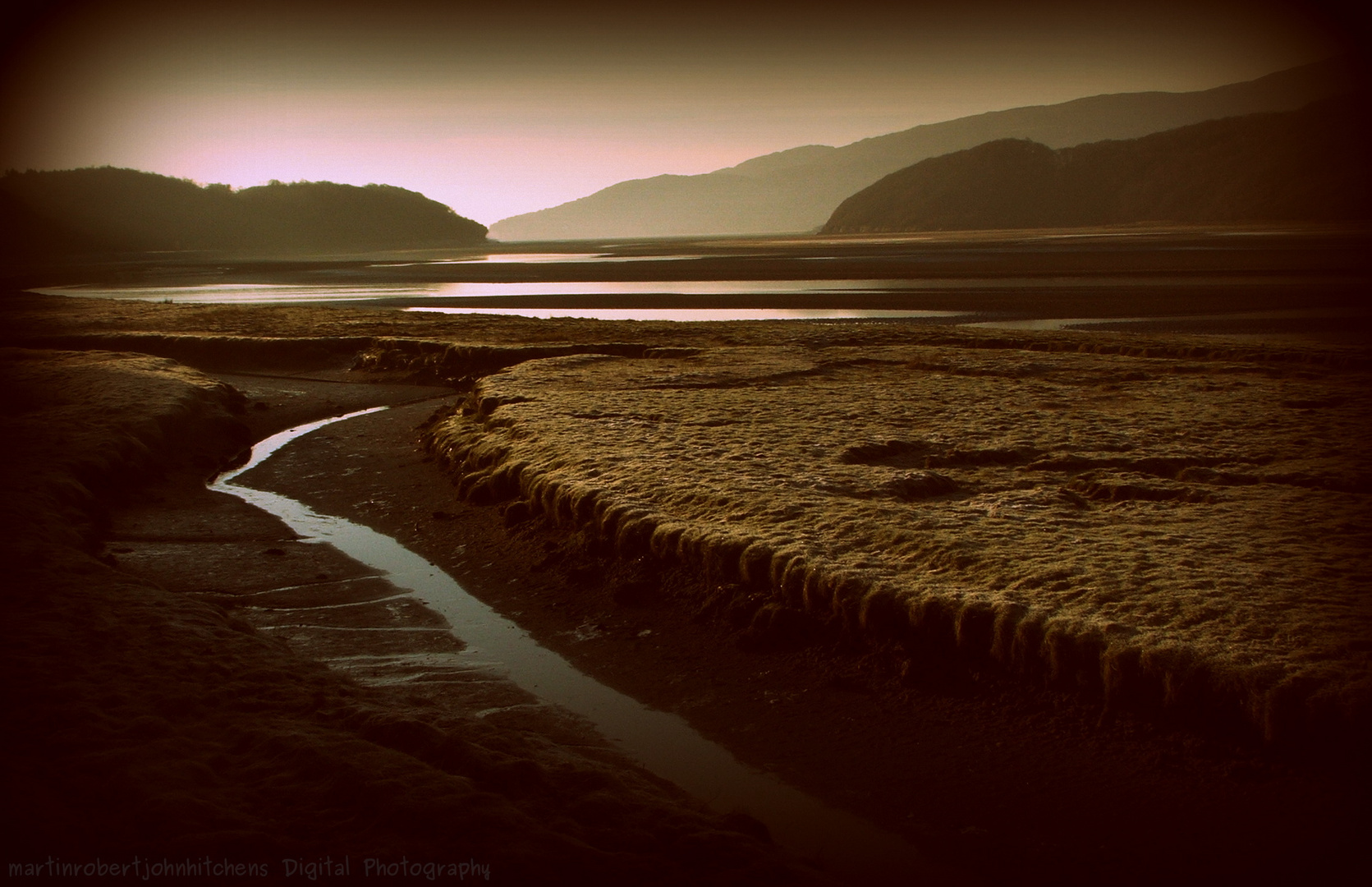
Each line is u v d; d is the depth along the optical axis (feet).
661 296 220.84
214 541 52.54
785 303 195.52
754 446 60.85
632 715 32.76
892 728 30.89
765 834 24.43
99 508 55.26
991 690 32.30
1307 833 24.25
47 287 314.55
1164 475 54.29
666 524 45.06
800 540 41.52
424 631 40.32
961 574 37.47
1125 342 111.86
